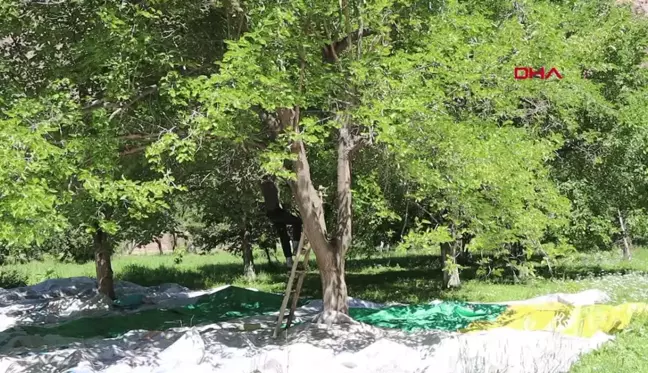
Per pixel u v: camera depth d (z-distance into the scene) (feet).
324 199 47.65
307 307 47.57
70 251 72.38
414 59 29.86
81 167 29.50
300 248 36.37
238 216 63.72
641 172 56.03
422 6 33.04
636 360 27.14
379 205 38.32
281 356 29.12
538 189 40.78
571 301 44.60
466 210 35.09
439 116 30.55
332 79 29.78
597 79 55.93
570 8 50.03
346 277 71.82
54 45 35.78
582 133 53.52
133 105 34.76
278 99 27.91
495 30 35.94
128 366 29.50
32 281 72.28
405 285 61.98
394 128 27.17
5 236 23.85
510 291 54.49
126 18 31.32
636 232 76.74
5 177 24.27
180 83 32.09
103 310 49.44
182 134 33.01
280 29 27.89
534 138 40.52
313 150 46.44
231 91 26.78
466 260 75.31
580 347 29.68
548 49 35.53
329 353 29.71
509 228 38.11
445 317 41.42
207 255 116.47
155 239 63.77
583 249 62.95
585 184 56.13
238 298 50.19
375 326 38.52
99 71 33.06
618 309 34.83
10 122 25.86
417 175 31.94
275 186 42.37
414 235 33.32
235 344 33.32
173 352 30.83
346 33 31.63
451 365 28.27
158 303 52.60
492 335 31.55
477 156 31.12
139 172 41.96
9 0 31.94
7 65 34.30
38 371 28.96
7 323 46.21
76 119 30.19
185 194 59.98
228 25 33.40
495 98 34.19
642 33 56.80
